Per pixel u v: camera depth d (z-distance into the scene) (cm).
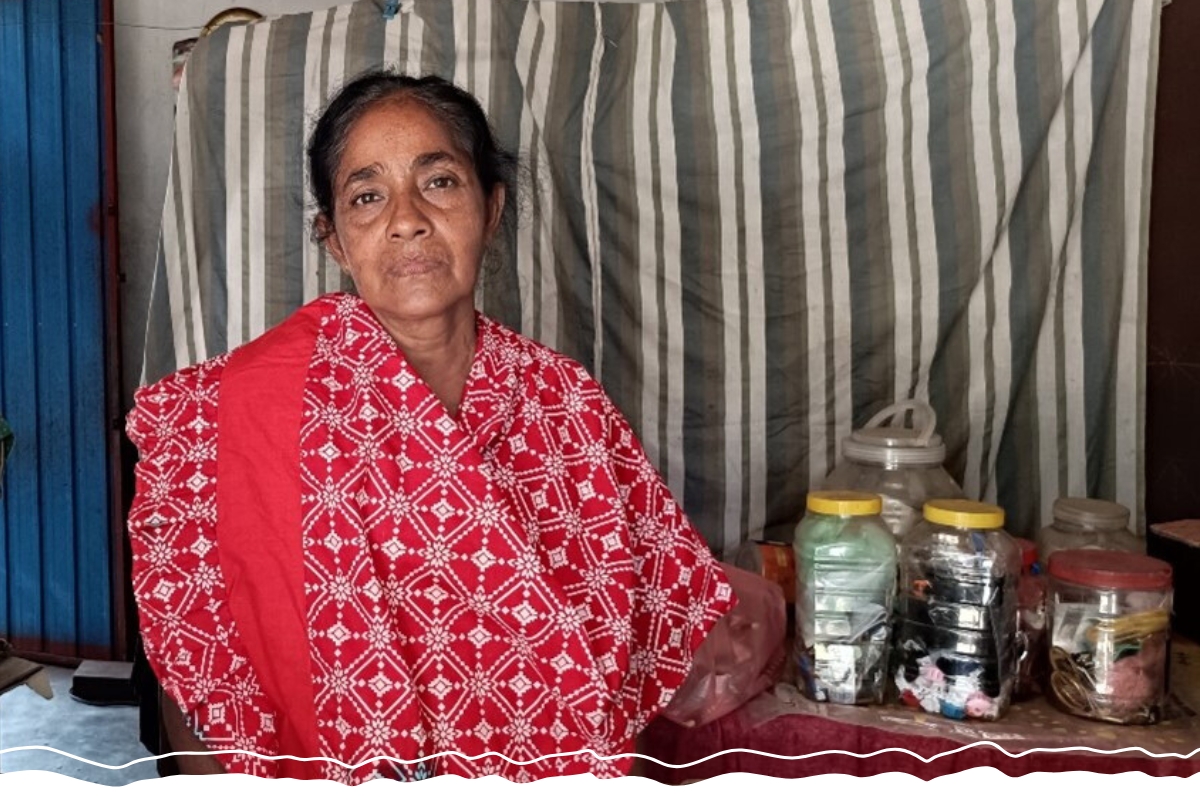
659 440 205
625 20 205
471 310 117
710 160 200
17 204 295
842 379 201
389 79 113
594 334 204
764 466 204
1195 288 200
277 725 109
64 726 272
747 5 201
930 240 196
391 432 107
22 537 310
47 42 286
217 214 203
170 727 117
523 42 202
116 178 289
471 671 108
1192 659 164
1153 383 206
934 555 143
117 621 305
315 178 116
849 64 196
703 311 202
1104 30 188
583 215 203
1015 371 197
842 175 198
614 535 118
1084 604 143
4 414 305
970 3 191
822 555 146
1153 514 207
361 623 105
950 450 200
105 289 294
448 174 109
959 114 193
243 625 107
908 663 145
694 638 127
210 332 204
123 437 292
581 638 108
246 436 107
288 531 105
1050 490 199
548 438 118
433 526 107
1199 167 197
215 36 204
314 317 113
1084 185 192
